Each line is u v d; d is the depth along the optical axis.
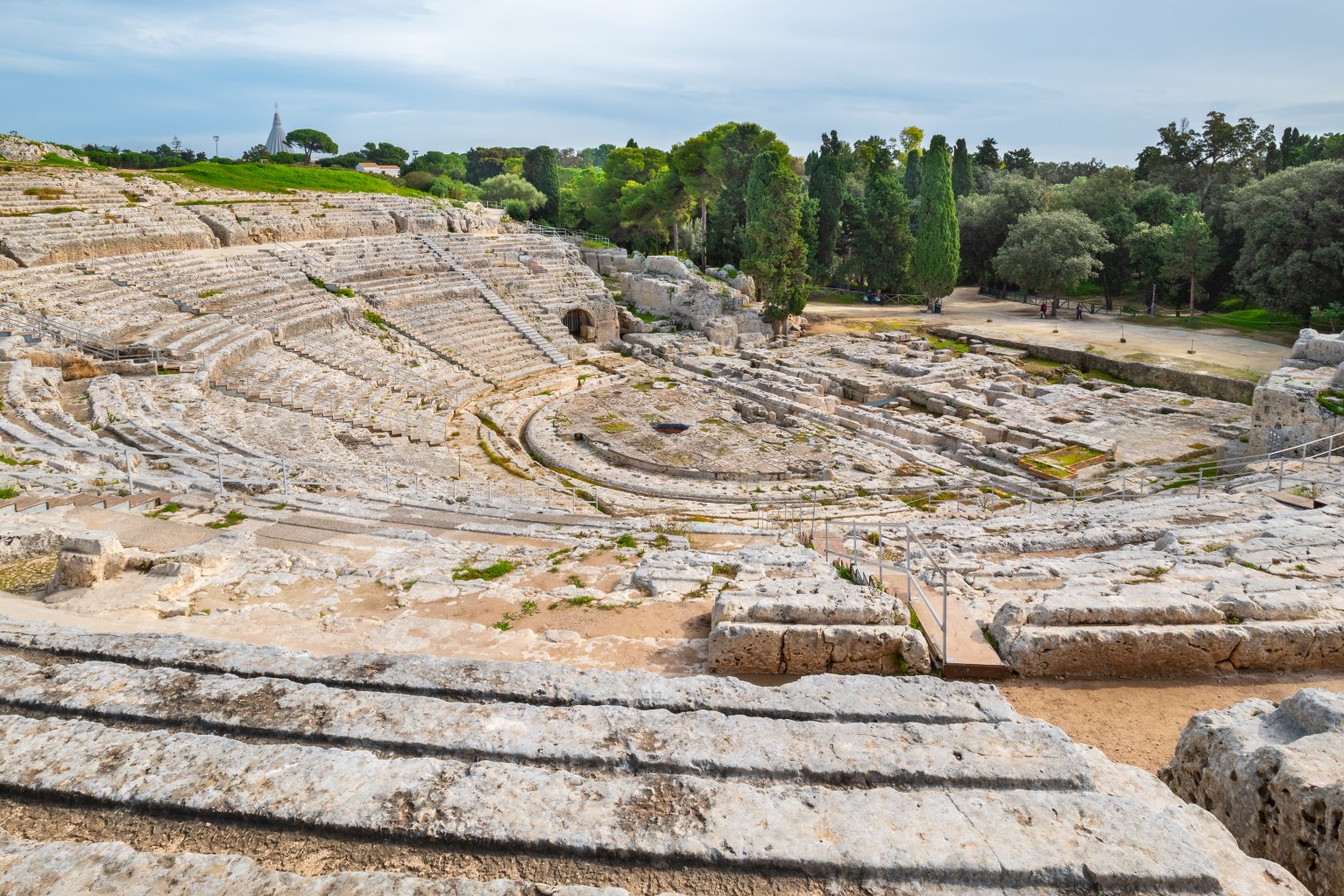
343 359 42.12
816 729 6.24
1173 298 68.06
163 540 14.80
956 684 7.14
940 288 69.00
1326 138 79.19
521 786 5.47
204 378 32.44
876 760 5.84
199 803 5.33
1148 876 4.75
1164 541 16.19
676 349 56.00
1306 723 6.58
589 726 6.24
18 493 16.53
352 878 4.62
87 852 4.78
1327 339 31.95
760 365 52.00
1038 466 32.06
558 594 13.01
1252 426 29.56
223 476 19.92
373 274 52.62
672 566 14.50
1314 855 5.47
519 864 4.96
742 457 34.97
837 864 4.86
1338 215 50.31
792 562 14.63
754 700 6.87
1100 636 10.38
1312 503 19.66
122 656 7.55
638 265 68.06
